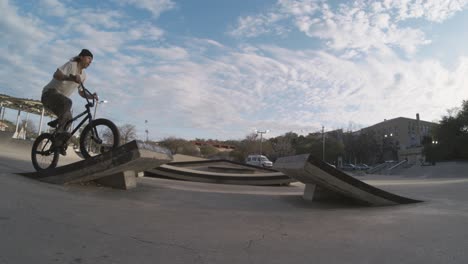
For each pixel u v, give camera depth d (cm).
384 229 335
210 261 222
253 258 233
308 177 559
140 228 300
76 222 293
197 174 1258
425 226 343
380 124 9281
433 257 238
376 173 4600
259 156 3900
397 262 228
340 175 530
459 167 3256
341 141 7125
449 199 585
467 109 4447
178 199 536
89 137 546
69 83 519
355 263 226
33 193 386
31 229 252
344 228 343
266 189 982
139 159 503
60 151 540
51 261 197
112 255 219
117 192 520
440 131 4681
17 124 2430
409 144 8162
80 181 516
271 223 365
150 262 212
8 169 571
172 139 7275
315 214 443
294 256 241
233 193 685
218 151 7812
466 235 300
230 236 295
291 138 8519
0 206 298
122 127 4697
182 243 262
